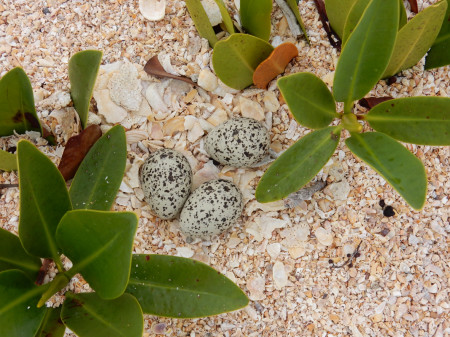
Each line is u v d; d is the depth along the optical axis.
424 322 0.43
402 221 0.43
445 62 0.42
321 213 0.43
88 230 0.34
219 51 0.40
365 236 0.43
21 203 0.35
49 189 0.36
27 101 0.40
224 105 0.44
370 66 0.37
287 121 0.43
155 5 0.44
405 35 0.39
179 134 0.43
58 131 0.43
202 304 0.38
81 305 0.37
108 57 0.44
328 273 0.43
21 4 0.45
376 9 0.36
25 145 0.34
